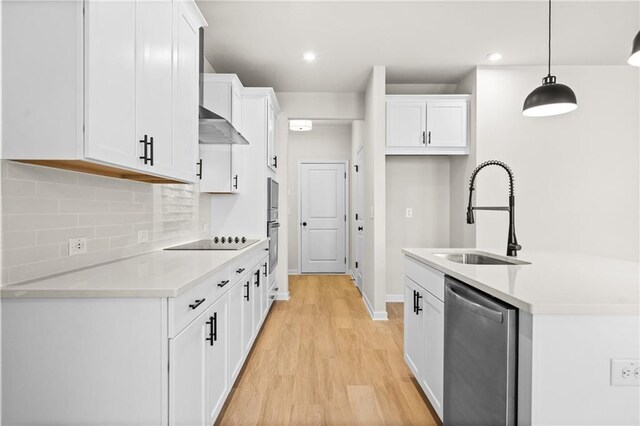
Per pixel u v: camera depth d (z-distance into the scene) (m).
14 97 1.20
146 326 1.21
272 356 2.72
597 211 3.78
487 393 1.26
